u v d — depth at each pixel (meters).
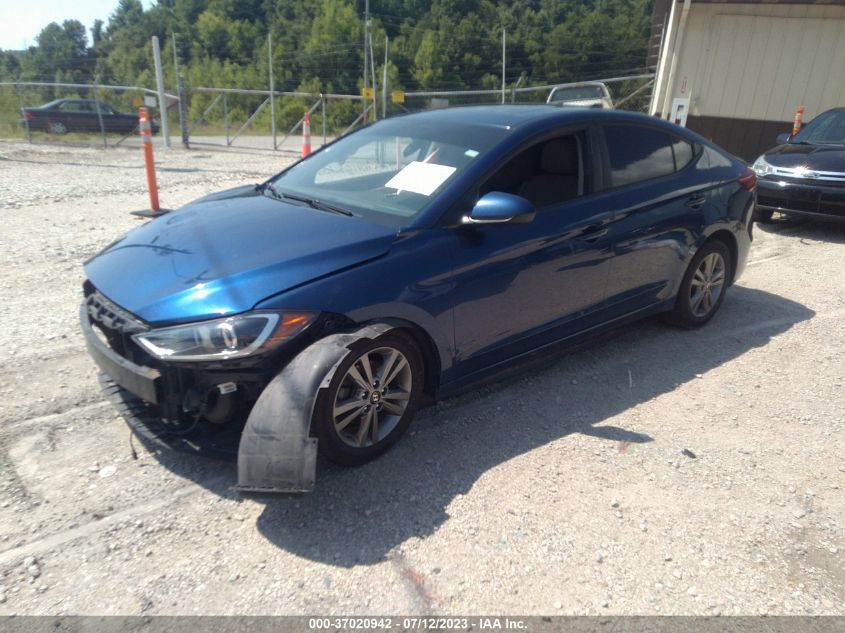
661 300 4.60
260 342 2.70
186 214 3.81
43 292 5.30
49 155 14.38
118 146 17.67
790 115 13.54
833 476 3.23
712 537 2.77
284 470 2.59
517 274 3.53
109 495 2.90
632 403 3.88
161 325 2.78
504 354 3.66
